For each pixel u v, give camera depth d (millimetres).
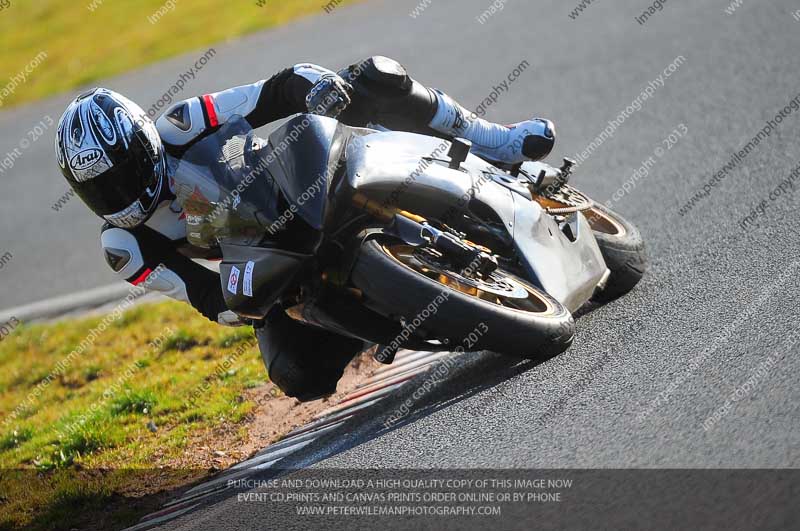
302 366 16719
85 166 15453
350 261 14539
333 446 16719
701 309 16266
